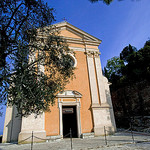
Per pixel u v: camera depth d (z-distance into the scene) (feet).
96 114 43.93
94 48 53.93
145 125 51.62
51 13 21.34
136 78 67.36
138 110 62.75
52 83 21.25
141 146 24.59
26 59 18.62
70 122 45.42
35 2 19.48
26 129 35.04
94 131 41.39
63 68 22.76
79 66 49.03
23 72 15.90
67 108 43.52
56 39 22.90
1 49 15.84
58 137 36.70
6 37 17.29
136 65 70.13
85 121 42.63
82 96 45.11
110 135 41.70
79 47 52.13
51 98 19.30
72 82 45.62
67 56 23.21
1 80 14.96
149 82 59.26
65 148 25.66
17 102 15.31
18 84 14.48
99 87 48.03
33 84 16.67
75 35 53.78
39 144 31.86
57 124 38.99
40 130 35.96
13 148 28.09
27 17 19.90
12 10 19.15
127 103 69.77
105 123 43.62
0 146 31.53
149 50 66.03
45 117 38.47
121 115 72.64
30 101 15.97
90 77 48.47
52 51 21.98
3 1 18.03
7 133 39.75
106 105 46.03
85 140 34.60
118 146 25.84
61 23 51.93
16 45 18.17
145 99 59.98
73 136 42.93
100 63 52.13
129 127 59.67
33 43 21.52
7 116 41.57
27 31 20.18
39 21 20.86
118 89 77.92
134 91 66.54
